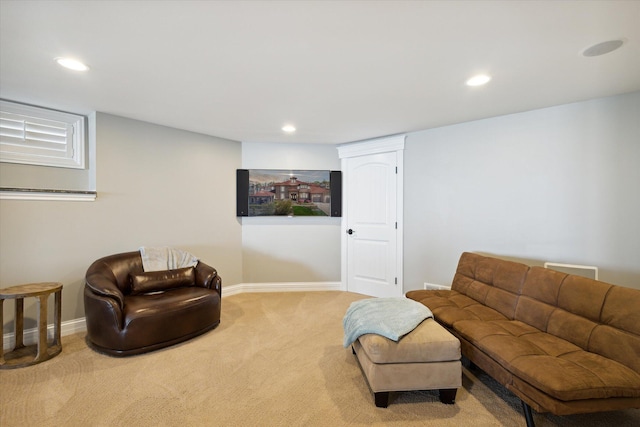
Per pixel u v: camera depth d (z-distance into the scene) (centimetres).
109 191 314
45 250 277
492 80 227
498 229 318
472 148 333
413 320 201
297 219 445
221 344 267
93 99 268
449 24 158
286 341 274
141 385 203
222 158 412
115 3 140
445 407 184
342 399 190
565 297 201
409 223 383
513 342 181
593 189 268
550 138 287
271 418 172
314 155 444
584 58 194
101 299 243
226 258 419
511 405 186
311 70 211
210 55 190
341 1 139
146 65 204
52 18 152
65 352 249
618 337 165
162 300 267
